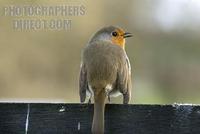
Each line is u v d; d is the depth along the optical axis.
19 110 7.32
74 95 18.09
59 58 18.19
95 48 8.14
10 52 17.80
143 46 19.14
